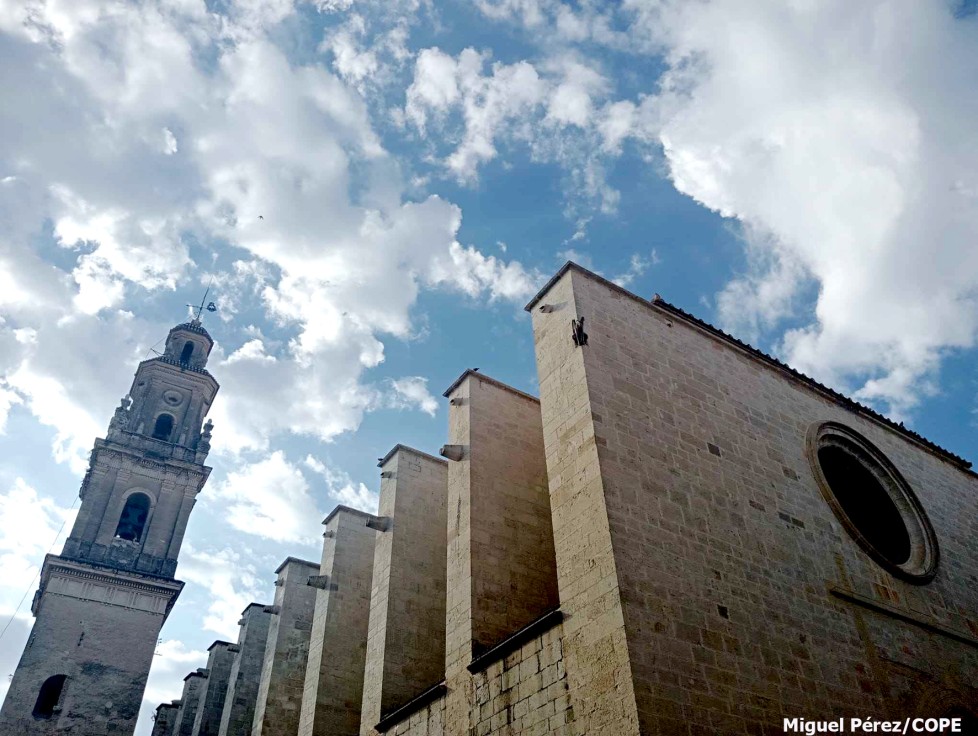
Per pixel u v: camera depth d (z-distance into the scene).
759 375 20.89
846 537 18.45
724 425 18.50
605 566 14.06
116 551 50.31
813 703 14.31
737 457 17.97
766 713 13.54
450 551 19.39
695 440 17.47
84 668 44.75
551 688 14.17
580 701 13.39
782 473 18.64
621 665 12.80
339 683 23.56
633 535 14.55
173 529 52.72
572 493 15.70
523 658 15.18
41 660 44.25
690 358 19.42
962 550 21.75
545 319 19.11
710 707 12.95
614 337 18.19
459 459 20.69
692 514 15.80
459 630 17.80
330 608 24.98
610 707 12.70
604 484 15.02
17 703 42.50
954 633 18.41
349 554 26.66
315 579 26.05
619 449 15.87
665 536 14.98
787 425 20.25
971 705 17.06
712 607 14.42
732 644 14.10
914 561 20.16
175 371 61.12
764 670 14.13
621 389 17.14
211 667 37.03
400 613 21.84
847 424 22.23
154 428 58.38
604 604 13.70
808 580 16.55
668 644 13.31
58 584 47.31
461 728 16.22
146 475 54.31
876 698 15.40
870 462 22.11
